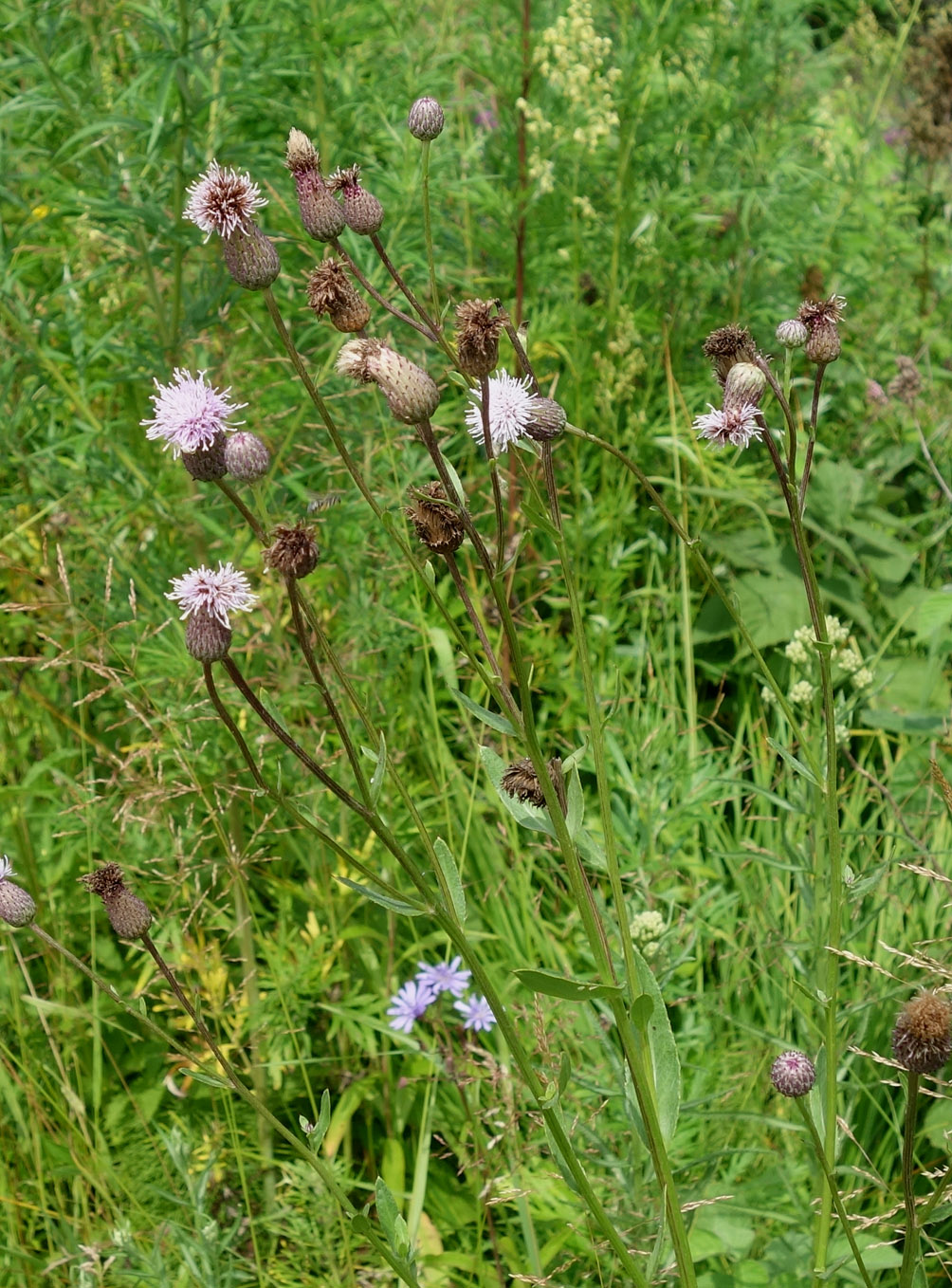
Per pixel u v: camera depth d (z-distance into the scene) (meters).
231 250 0.65
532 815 0.68
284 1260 0.88
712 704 1.20
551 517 0.66
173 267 1.01
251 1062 0.92
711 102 1.37
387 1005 0.93
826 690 0.70
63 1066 0.89
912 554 1.29
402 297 1.05
